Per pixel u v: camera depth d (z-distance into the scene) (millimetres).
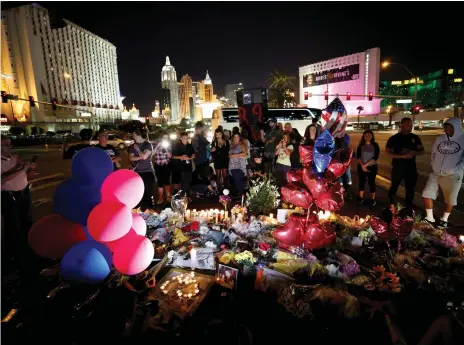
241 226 4266
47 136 39438
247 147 6695
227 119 12555
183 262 3545
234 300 2832
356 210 5547
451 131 4219
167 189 6582
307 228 3137
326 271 3098
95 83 113688
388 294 2867
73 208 2666
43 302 2875
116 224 2529
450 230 4383
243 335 2373
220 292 3006
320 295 2711
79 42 103250
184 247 3732
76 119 91312
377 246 3744
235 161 6660
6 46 73812
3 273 3422
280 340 2383
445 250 3500
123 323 2576
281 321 2584
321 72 71000
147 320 2590
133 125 5891
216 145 7480
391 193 5148
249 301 2844
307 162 2947
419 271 3037
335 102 2855
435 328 2191
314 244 3105
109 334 2469
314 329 2480
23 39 75750
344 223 4316
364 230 3939
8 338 2432
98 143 5047
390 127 41344
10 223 3506
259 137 8570
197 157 7340
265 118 8477
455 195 4367
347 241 3836
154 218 4562
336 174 2865
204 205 6152
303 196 2941
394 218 3363
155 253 3691
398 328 2373
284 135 7125
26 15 76188
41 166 14156
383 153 14641
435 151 4410
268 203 5066
